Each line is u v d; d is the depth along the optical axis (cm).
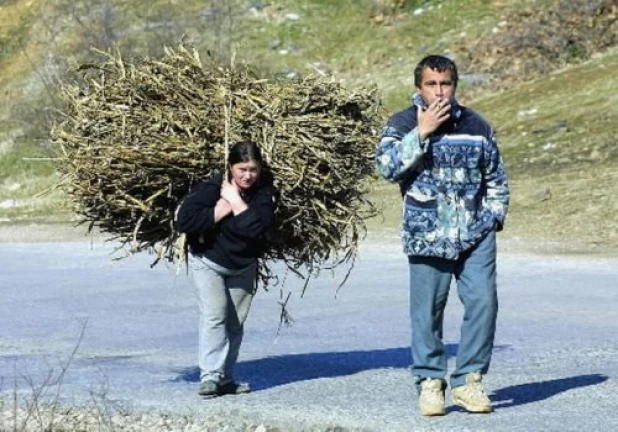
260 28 8638
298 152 1975
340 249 2072
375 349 2562
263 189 1970
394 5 8819
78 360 2511
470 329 1809
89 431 1858
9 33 9319
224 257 1988
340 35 8581
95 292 3828
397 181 1814
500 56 7688
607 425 1744
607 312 3112
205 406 1934
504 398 1959
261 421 1834
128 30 8456
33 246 5531
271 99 2000
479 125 1797
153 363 2441
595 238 4769
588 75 7069
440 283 1808
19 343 2809
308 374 2230
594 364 2292
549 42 7625
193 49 2039
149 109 1972
